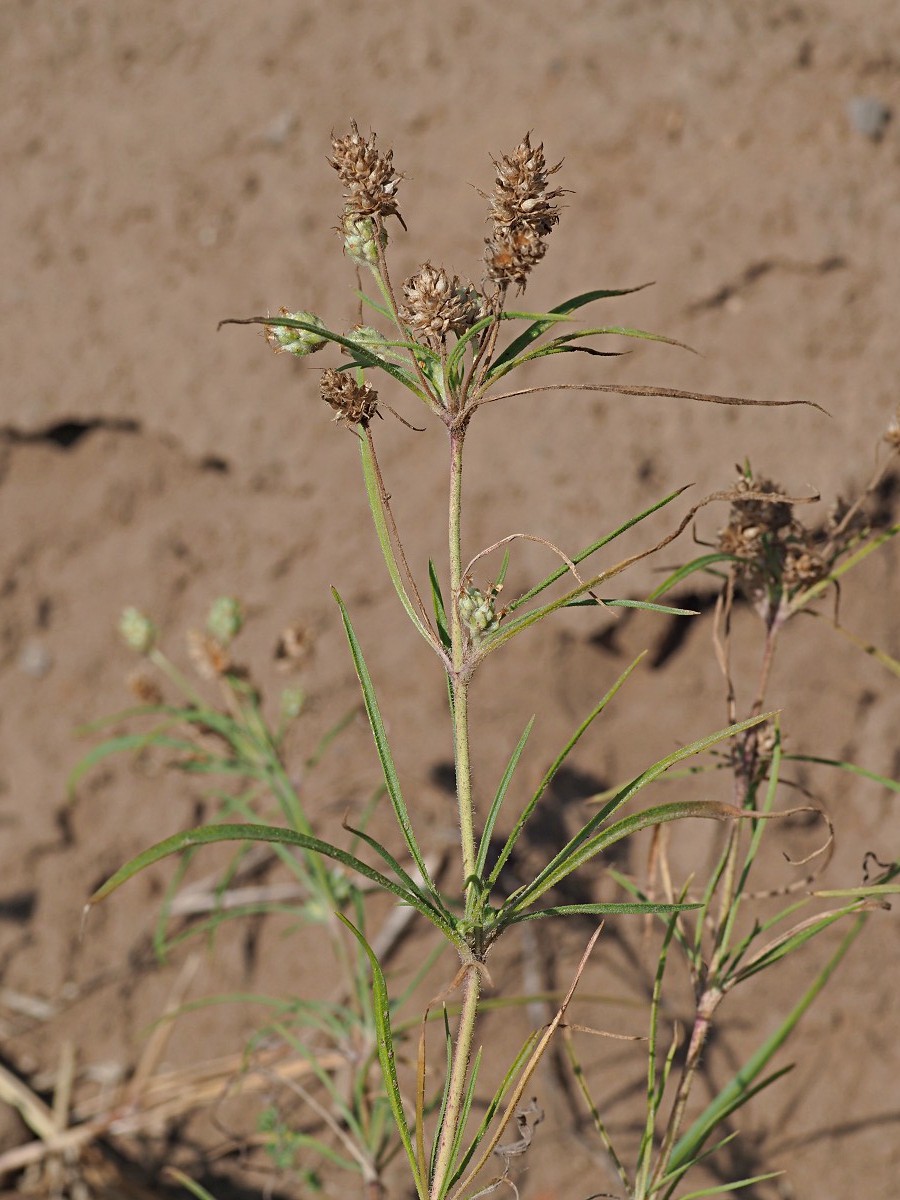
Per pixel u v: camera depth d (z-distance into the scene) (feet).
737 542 6.39
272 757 9.98
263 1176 11.60
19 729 12.92
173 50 12.82
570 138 12.01
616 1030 11.33
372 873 4.70
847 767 6.66
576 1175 10.87
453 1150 5.19
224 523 12.74
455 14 12.36
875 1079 10.92
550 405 11.82
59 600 13.03
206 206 12.64
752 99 11.84
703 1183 10.64
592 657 12.19
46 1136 11.75
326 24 12.54
